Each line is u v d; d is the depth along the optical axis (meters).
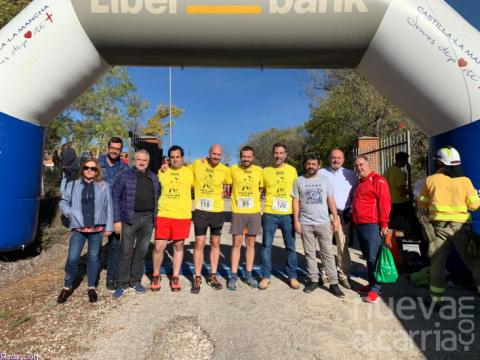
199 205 4.50
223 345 3.14
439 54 4.60
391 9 4.61
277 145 4.60
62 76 5.01
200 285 4.57
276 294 4.41
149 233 4.43
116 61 5.27
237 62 5.20
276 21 4.70
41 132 5.52
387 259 3.99
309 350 3.07
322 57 5.04
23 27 4.80
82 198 4.01
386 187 4.11
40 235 6.48
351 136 17.97
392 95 5.22
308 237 4.47
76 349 3.05
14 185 5.11
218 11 4.68
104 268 5.50
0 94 4.86
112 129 19.73
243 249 7.05
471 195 3.84
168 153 4.52
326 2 4.62
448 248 3.94
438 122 4.93
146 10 4.70
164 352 3.02
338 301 4.18
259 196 4.70
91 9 4.72
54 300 4.12
